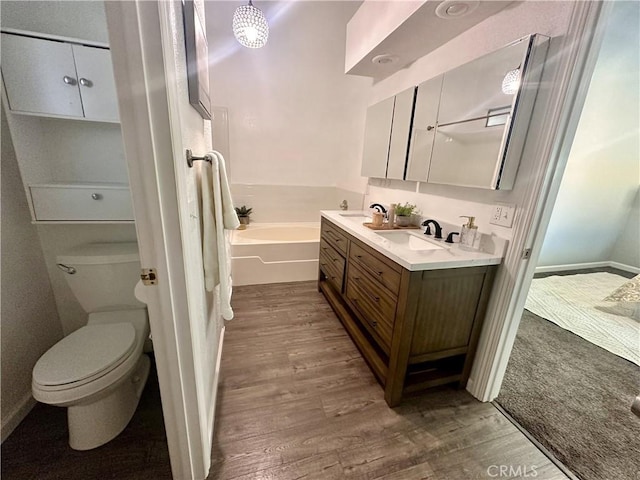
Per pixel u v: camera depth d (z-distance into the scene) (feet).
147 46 2.10
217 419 4.39
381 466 3.80
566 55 3.46
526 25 3.98
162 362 2.87
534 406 4.90
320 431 4.27
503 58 4.06
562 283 10.60
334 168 12.12
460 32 5.13
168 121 2.28
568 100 3.54
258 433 4.19
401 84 7.17
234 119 10.51
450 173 5.31
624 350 6.64
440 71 5.76
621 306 8.84
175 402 3.05
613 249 12.68
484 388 4.89
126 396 4.31
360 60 6.64
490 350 4.75
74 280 4.61
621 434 4.42
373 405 4.79
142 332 4.74
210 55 9.68
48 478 3.50
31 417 4.26
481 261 4.36
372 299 5.34
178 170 2.46
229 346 6.23
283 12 9.80
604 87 9.29
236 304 8.13
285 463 3.78
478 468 3.83
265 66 10.26
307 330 6.95
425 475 3.71
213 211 3.86
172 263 2.62
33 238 4.53
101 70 4.10
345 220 7.32
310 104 11.12
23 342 4.31
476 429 4.42
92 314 4.82
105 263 4.64
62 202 4.31
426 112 5.87
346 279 6.75
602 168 10.68
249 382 5.20
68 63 3.95
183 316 2.80
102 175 4.92
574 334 7.29
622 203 11.76
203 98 3.97
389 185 7.94
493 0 4.11
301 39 10.28
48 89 3.94
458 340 4.81
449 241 5.25
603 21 3.27
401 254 4.41
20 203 4.27
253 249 9.27
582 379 5.63
